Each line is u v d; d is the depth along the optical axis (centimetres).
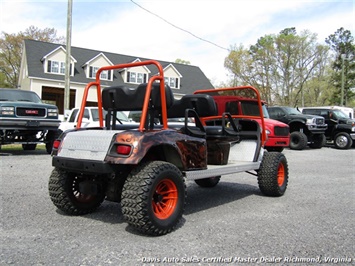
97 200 474
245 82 4706
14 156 1040
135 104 420
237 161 600
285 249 354
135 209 362
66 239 368
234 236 390
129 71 3912
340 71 5559
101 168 371
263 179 595
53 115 1062
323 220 464
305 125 1633
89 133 407
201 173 450
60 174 444
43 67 3472
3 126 980
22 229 398
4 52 4722
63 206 446
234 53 4609
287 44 4553
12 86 4872
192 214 482
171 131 416
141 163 392
